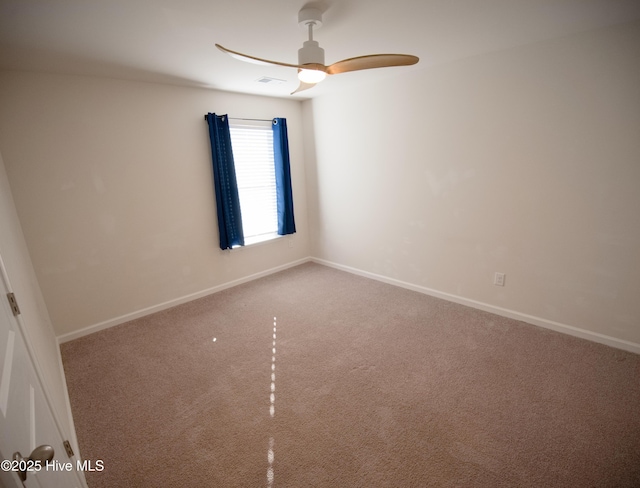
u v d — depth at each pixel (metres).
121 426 1.85
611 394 1.93
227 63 2.48
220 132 3.47
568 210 2.41
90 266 2.89
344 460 1.59
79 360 2.50
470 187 2.91
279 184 4.09
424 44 2.30
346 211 4.10
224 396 2.07
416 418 1.83
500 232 2.81
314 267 4.55
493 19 1.90
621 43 2.02
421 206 3.32
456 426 1.76
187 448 1.70
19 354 0.94
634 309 2.26
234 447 1.69
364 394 2.04
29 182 2.52
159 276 3.33
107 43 2.00
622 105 2.08
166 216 3.29
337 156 3.99
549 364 2.23
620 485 1.42
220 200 3.54
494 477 1.48
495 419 1.80
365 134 3.62
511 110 2.54
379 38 2.13
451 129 2.92
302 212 4.55
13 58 2.13
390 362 2.34
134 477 1.54
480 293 3.07
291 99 4.09
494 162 2.72
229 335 2.81
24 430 0.78
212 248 3.70
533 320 2.76
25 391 0.90
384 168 3.54
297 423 1.83
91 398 2.08
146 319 3.16
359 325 2.89
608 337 2.40
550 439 1.66
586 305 2.46
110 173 2.89
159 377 2.27
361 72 2.99
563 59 2.24
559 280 2.56
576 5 1.74
